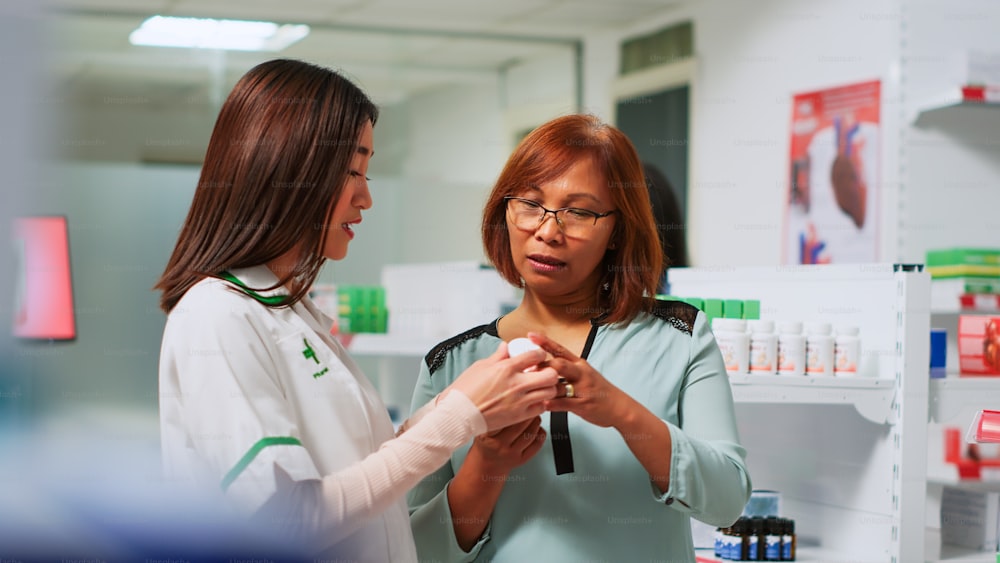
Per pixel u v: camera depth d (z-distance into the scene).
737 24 5.21
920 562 1.96
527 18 6.10
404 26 6.16
